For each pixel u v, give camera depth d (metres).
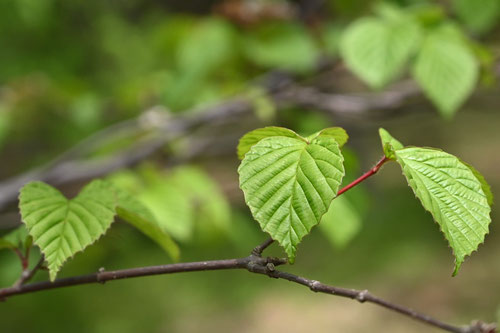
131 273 1.24
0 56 5.68
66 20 5.87
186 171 2.85
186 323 7.60
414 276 8.09
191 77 3.55
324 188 1.05
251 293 8.23
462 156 11.71
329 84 4.14
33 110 4.14
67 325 7.30
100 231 1.26
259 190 1.06
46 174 3.61
